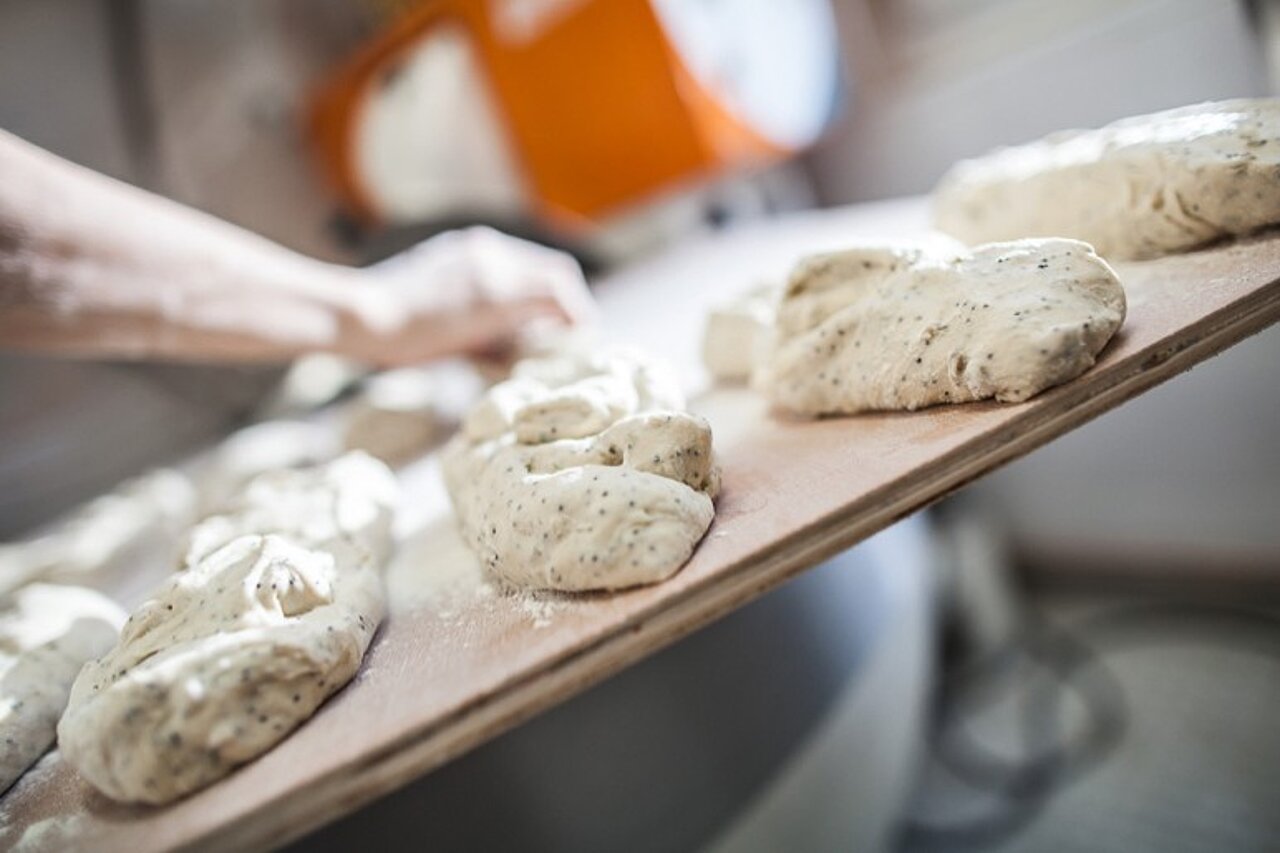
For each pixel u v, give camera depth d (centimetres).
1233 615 152
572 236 160
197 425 161
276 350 91
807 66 144
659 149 125
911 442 52
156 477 122
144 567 98
